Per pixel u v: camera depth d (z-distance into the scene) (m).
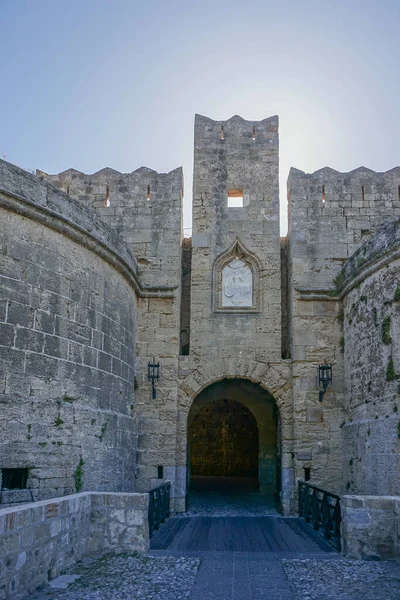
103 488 14.66
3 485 11.50
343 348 18.55
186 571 9.67
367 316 16.19
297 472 17.91
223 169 20.66
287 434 18.41
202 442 33.19
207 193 20.44
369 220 19.81
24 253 12.55
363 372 16.31
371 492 15.09
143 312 19.16
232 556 10.82
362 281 16.70
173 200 20.20
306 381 18.48
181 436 18.55
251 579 9.23
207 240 20.05
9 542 7.59
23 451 11.88
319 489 13.75
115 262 15.97
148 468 18.06
